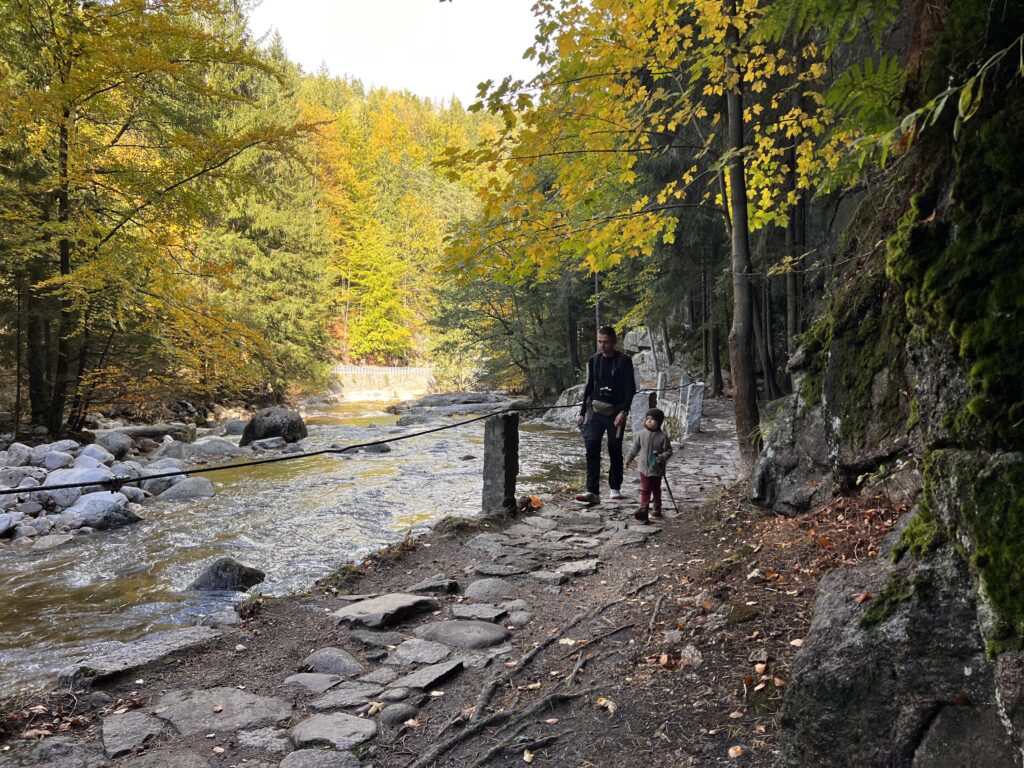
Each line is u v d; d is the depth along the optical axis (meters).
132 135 16.27
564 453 15.00
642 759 2.60
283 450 16.59
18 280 13.54
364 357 58.81
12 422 15.12
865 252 4.92
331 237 43.59
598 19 4.54
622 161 5.62
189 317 14.23
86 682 3.52
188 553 7.32
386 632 4.23
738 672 3.08
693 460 11.13
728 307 18.19
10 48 12.62
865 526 4.14
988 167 1.68
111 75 11.87
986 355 1.64
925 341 1.93
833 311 5.03
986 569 1.60
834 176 2.38
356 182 57.06
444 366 48.53
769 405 10.96
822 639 2.18
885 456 4.31
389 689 3.43
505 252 5.36
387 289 56.38
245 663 3.83
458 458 15.01
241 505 9.80
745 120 6.87
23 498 9.02
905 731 1.87
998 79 1.69
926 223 1.90
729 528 5.60
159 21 11.83
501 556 5.76
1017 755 1.58
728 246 16.36
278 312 31.80
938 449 1.90
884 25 2.42
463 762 2.74
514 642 4.01
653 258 17.61
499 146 4.73
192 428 19.52
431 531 6.66
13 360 14.63
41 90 12.78
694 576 4.59
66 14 12.23
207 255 31.39
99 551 7.41
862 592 2.22
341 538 7.93
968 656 1.82
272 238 34.84
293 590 6.04
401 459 14.84
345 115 74.81
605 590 4.84
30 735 3.00
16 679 4.20
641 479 6.98
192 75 12.66
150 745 2.92
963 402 1.80
